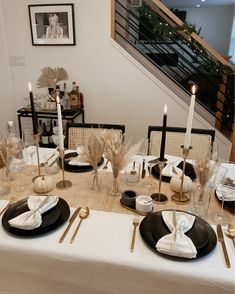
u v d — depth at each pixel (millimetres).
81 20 2957
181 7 8523
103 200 1244
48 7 2951
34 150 1727
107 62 3072
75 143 2096
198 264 861
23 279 981
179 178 1315
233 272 833
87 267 904
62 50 3113
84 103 3289
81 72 3166
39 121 3182
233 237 992
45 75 3070
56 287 972
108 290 931
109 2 2852
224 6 8328
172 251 875
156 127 2051
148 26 3365
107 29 2949
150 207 1137
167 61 3729
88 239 966
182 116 3131
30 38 3131
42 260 926
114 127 2051
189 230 997
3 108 3480
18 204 1134
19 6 3016
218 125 3225
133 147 1260
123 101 3201
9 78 3320
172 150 2035
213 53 2938
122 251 912
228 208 1191
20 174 1484
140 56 3355
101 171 1534
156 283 870
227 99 3160
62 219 1059
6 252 938
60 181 1413
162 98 3104
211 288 829
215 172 1229
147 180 1449
